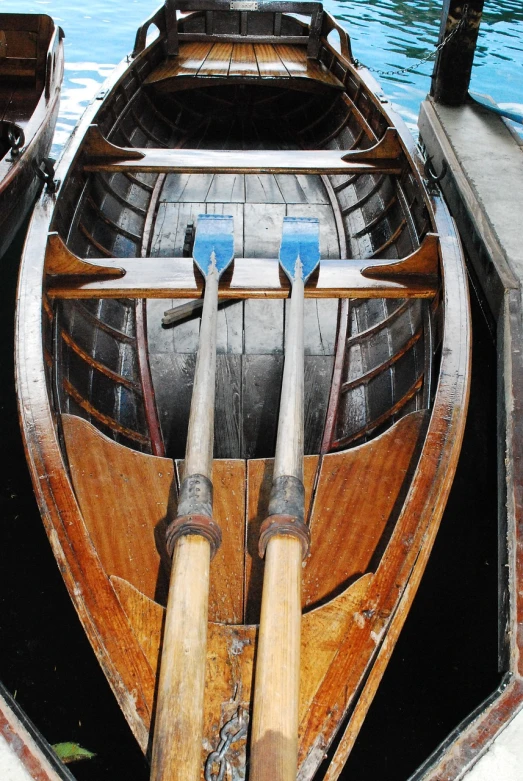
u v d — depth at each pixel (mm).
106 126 5352
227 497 2814
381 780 2662
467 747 2248
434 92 7398
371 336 4152
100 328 4020
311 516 2734
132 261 3777
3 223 5141
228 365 4062
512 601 2840
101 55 11945
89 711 2881
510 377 4066
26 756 2115
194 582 2062
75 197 4496
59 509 2508
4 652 3096
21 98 6891
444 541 3666
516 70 11172
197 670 1870
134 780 2656
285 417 2621
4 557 3527
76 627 3223
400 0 14773
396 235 4609
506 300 4578
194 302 4410
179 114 6762
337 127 6457
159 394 3846
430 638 3197
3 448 4207
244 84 6516
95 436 3008
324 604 2344
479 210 5422
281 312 4441
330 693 2135
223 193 5746
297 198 5734
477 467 4109
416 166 4461
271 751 1738
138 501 2789
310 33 6945
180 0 6672
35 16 6867
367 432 3500
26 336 3137
